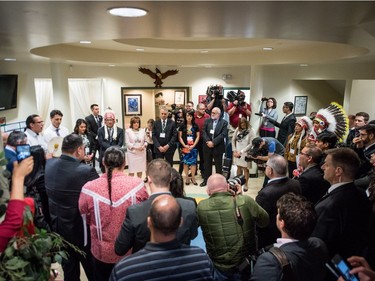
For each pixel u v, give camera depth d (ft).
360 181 8.27
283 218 4.54
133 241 5.68
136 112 25.03
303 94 26.08
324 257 4.58
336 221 5.85
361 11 5.71
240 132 17.34
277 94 25.38
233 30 8.02
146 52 21.02
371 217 5.84
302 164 9.05
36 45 10.87
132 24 6.95
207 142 17.43
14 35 8.63
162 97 25.07
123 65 22.85
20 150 4.28
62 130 13.82
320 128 13.15
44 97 25.85
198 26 7.34
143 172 18.49
